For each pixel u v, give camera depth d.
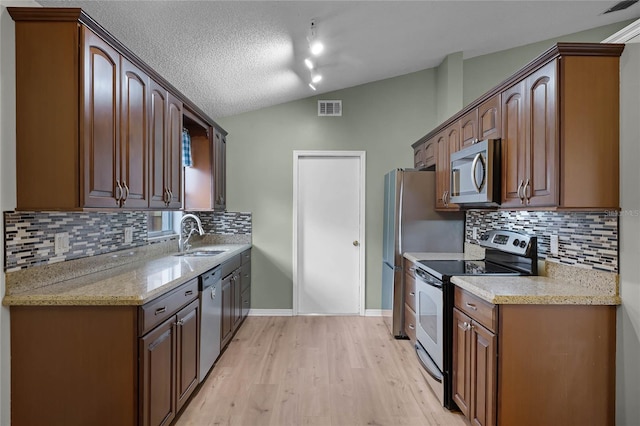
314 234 4.26
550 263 2.25
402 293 3.50
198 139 3.51
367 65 3.63
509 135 2.14
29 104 1.60
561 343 1.77
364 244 4.19
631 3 3.05
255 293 4.21
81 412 1.65
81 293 1.68
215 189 3.61
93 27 1.67
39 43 1.59
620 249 1.76
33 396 1.64
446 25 3.07
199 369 2.46
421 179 3.49
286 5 2.29
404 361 3.01
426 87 4.15
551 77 1.76
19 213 1.67
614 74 1.74
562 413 1.77
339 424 2.14
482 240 2.91
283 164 4.18
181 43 2.43
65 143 1.60
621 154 1.73
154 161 2.27
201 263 2.63
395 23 2.85
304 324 3.93
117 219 2.50
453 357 2.29
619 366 1.77
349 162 4.22
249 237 4.18
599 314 1.78
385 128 4.18
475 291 1.95
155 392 1.81
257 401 2.38
